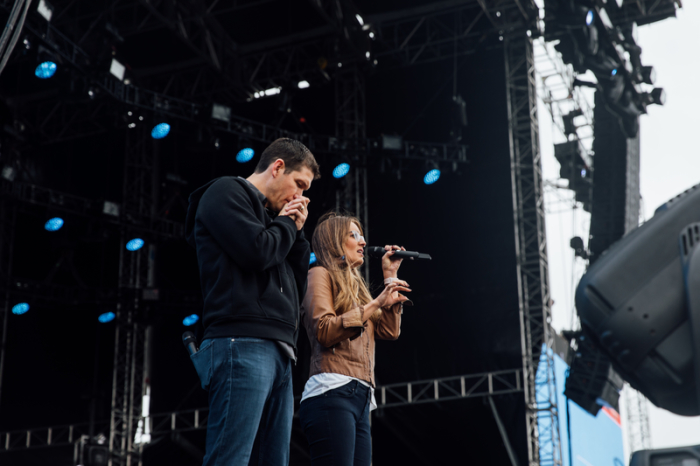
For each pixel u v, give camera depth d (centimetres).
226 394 214
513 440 1470
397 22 1638
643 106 1355
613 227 1474
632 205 1486
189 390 1678
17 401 1700
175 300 1698
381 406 1491
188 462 1689
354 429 262
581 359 1353
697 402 282
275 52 1712
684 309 274
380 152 1508
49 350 1720
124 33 1592
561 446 1370
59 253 1703
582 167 1473
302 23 1619
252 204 232
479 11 1598
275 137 1547
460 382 1531
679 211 280
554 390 1374
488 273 1551
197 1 1567
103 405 1666
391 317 288
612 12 1348
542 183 1487
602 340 291
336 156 1516
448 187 1609
